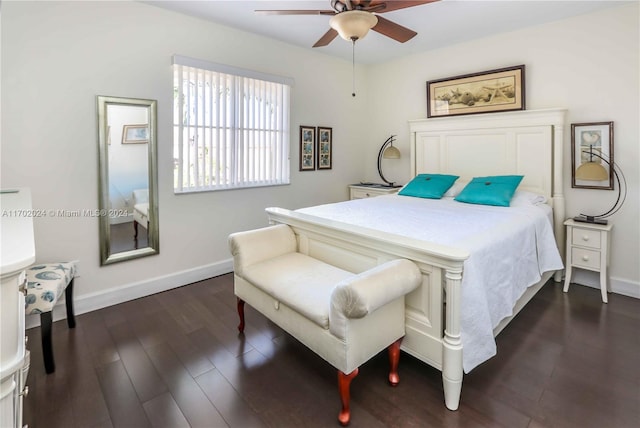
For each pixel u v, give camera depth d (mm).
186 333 2361
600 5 2840
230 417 1599
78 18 2496
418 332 1741
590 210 3098
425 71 4141
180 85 3037
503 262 2025
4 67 2258
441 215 2648
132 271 2914
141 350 2150
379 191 4281
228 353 2121
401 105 4430
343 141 4562
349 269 2129
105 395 1740
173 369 1960
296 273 2029
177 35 2975
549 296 2928
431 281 1665
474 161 3691
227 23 3207
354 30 2061
